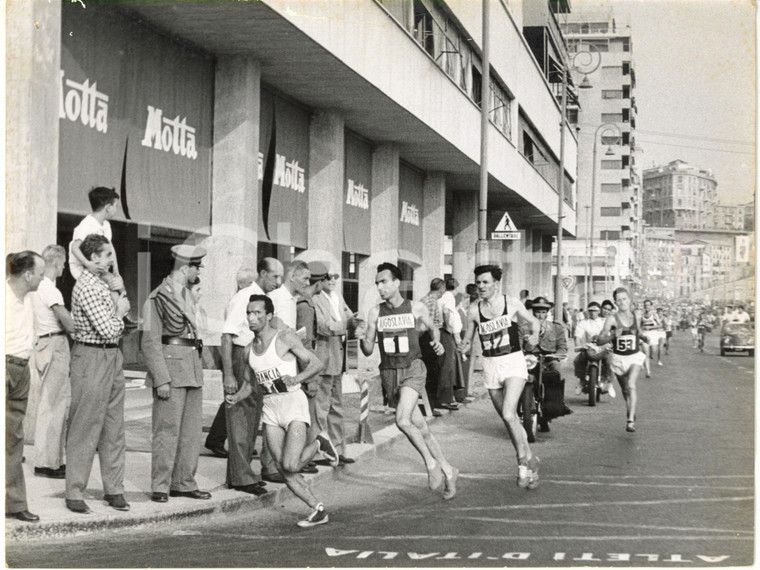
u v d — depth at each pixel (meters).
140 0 11.49
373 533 6.89
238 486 8.03
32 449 9.05
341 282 19.86
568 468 9.77
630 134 84.81
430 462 8.11
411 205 26.06
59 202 10.55
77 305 6.91
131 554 6.24
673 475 9.33
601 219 85.50
